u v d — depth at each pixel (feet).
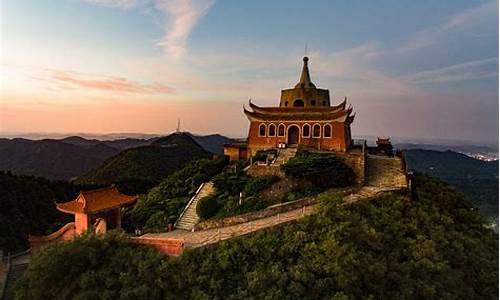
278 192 119.34
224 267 79.51
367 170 136.77
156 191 146.00
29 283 86.94
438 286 81.76
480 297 87.76
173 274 78.89
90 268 84.58
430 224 100.94
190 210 123.65
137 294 75.25
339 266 76.38
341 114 155.53
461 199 125.80
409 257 87.92
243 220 108.47
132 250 86.63
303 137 162.40
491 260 97.71
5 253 146.30
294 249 83.25
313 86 187.01
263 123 168.04
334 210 93.45
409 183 118.73
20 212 182.19
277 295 71.72
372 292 77.71
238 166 148.66
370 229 88.48
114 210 125.08
